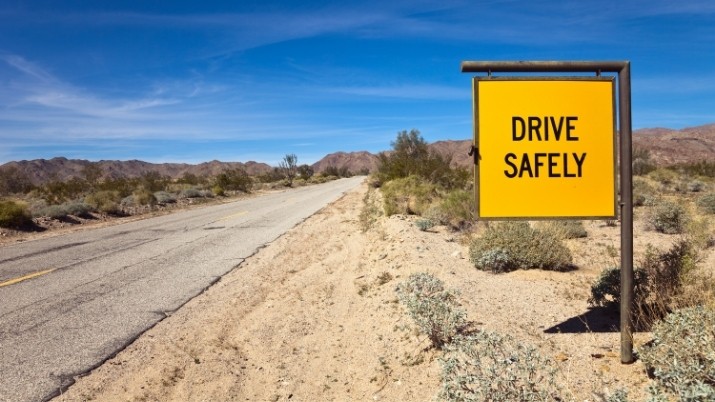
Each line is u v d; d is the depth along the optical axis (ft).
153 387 15.71
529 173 14.97
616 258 29.48
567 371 13.42
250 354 18.54
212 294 27.22
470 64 14.53
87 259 37.93
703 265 25.38
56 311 23.98
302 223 59.26
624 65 14.08
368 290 25.68
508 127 14.96
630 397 11.73
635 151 157.58
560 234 36.09
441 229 43.29
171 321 22.47
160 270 33.40
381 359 16.37
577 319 17.76
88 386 15.83
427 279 20.22
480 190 15.06
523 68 14.53
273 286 28.73
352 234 47.26
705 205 52.80
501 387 11.16
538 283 23.66
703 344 11.14
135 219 71.00
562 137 14.89
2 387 15.78
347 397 14.80
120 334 20.59
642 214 49.29
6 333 20.81
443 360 12.59
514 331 16.80
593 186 14.94
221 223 61.26
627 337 13.67
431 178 87.51
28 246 46.32
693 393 9.36
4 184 146.30
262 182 219.61
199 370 16.96
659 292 17.39
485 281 24.31
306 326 21.25
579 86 14.80
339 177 312.29
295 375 16.52
